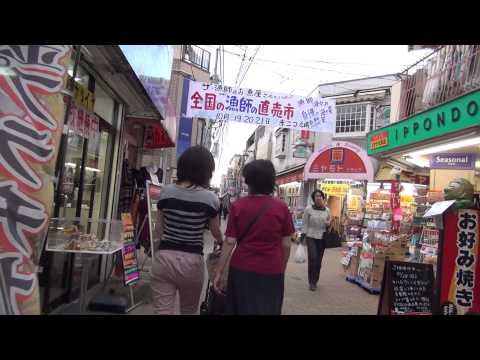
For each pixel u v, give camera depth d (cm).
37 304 215
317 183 1852
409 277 396
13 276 206
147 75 514
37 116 216
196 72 1675
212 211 301
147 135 941
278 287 288
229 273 294
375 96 1862
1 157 208
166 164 1449
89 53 417
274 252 289
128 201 741
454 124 438
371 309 552
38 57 221
